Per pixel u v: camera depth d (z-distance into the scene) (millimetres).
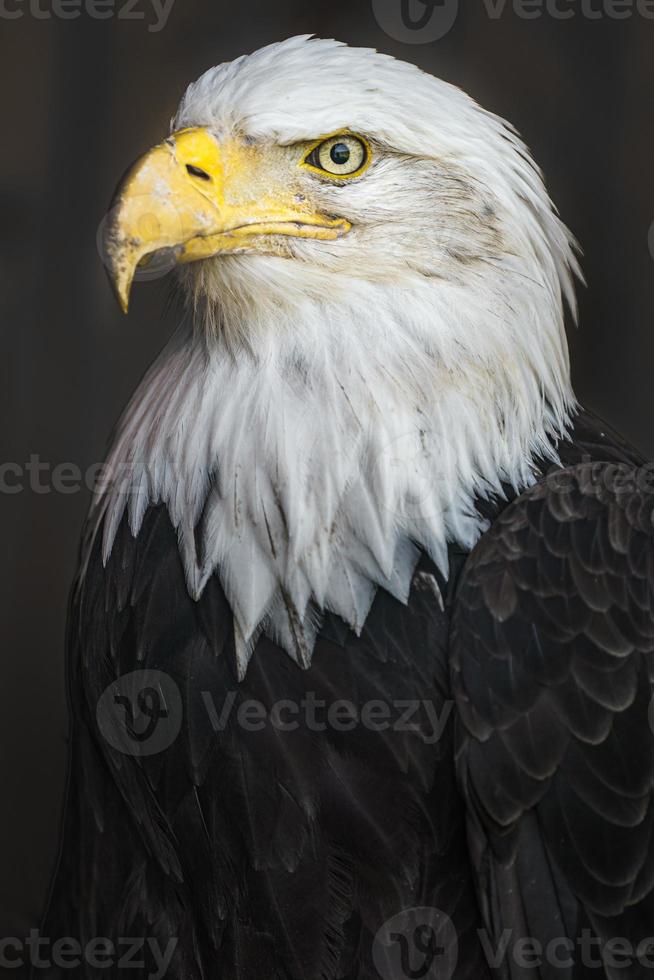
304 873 5988
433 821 6074
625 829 5887
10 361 12359
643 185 12914
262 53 6711
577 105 12930
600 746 5941
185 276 6617
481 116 6680
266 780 6066
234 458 6355
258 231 6371
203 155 6336
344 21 12664
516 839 5941
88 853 6953
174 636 6332
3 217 12289
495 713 5973
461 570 6352
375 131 6387
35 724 12328
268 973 6043
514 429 6660
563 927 5898
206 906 6230
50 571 12430
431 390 6430
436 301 6465
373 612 6230
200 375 6605
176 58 12578
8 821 12234
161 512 6559
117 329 12484
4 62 12234
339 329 6434
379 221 6430
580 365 13000
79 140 12406
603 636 6066
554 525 6277
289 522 6238
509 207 6582
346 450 6324
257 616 6207
